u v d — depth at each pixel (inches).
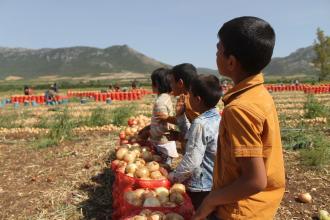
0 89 3437.5
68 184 303.0
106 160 367.6
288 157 363.6
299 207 254.7
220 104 863.1
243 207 106.0
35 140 502.9
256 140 98.7
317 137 413.1
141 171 216.5
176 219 168.2
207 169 182.7
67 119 536.7
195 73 225.5
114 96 1369.3
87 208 257.3
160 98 254.4
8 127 666.8
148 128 303.0
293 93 1487.5
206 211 108.3
